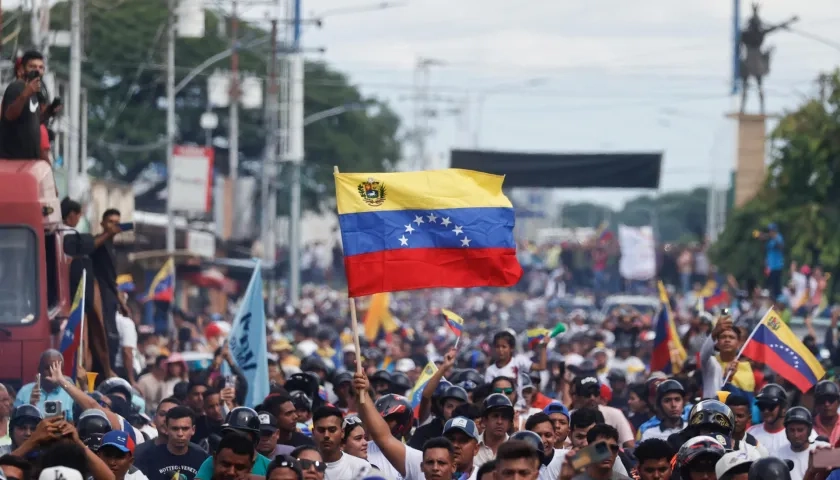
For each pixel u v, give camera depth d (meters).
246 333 36.50
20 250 36.16
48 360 27.69
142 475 23.91
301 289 136.50
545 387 47.56
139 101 149.75
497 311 121.81
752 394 35.31
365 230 26.08
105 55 134.25
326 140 172.62
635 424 37.22
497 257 26.25
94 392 29.75
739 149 114.06
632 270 126.62
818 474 22.64
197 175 93.88
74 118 76.62
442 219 26.22
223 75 128.25
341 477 24.77
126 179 152.75
